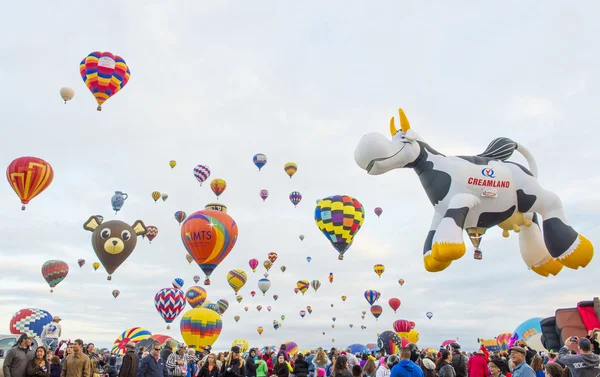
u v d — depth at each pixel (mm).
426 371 8289
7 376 7887
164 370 10281
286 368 10305
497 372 6695
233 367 9359
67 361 8391
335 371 6820
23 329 22438
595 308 13859
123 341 26188
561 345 14117
